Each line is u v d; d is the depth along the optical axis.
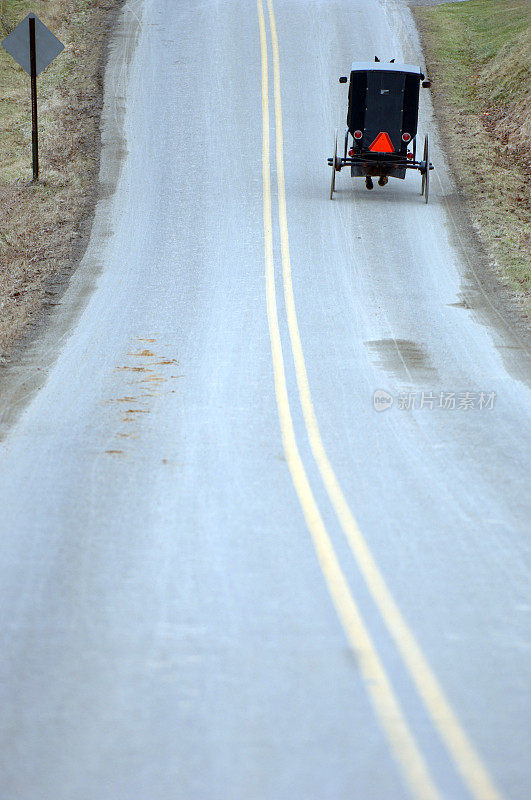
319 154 108.25
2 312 62.59
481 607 21.48
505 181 101.50
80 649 19.61
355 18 157.25
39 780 15.12
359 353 51.75
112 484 31.08
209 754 15.70
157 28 151.00
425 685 17.83
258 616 21.03
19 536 26.58
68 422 39.31
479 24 156.75
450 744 15.84
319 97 126.06
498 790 14.52
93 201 92.75
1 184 98.56
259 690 17.75
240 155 106.44
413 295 66.81
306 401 42.19
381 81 90.06
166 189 95.88
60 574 23.72
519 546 25.47
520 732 16.22
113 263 74.94
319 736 16.14
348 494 29.92
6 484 31.44
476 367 49.78
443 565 24.05
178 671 18.56
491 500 29.48
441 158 107.69
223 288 67.12
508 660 18.89
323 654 19.17
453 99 128.00
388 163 91.12
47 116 119.44
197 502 29.19
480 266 75.31
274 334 55.25
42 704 17.45
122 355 51.34
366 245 79.56
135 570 23.86
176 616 21.09
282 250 77.25
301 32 149.50
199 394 43.41
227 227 84.06
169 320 59.19
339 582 22.88
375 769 15.15
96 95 125.25
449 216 89.19
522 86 126.25
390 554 24.81
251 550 25.12
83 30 150.50
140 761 15.56
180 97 124.62
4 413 41.00
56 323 59.72
